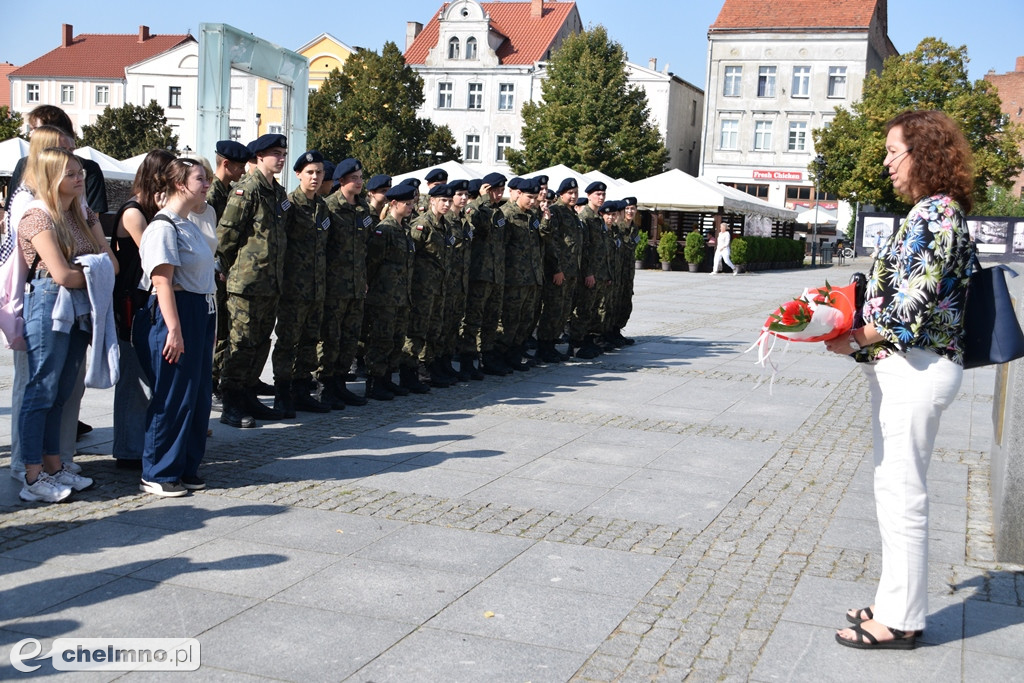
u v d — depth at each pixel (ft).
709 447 24.81
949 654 12.92
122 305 19.79
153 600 13.92
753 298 75.00
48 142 18.07
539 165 163.94
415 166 165.27
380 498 19.19
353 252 27.68
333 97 163.32
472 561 15.89
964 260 12.39
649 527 18.01
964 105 138.62
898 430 12.69
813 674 12.25
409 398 30.27
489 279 33.55
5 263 18.04
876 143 141.59
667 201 102.63
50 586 14.29
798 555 16.70
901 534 12.85
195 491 19.25
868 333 12.50
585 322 40.16
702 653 12.76
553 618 13.74
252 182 24.16
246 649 12.47
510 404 29.78
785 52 181.98
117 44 238.48
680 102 200.03
